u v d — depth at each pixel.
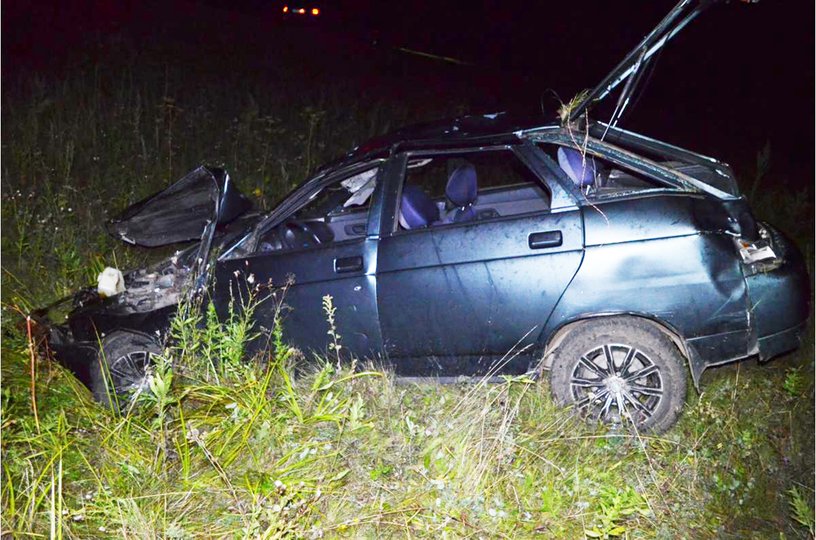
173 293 5.27
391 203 4.77
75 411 4.80
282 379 4.74
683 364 4.47
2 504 3.82
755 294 4.38
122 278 5.54
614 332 4.47
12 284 6.60
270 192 8.66
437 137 4.87
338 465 4.11
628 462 4.29
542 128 4.72
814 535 3.83
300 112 11.78
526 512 3.86
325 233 5.51
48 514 3.77
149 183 8.58
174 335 4.72
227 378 4.67
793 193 10.12
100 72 12.16
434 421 4.28
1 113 9.78
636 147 4.94
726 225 4.42
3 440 4.17
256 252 5.00
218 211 5.07
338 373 4.70
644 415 4.53
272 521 3.49
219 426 4.38
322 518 3.80
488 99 15.54
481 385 4.52
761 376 5.30
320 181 4.98
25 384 4.85
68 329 5.33
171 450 4.21
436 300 4.61
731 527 3.96
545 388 4.75
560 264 4.45
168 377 4.17
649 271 4.38
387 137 5.15
